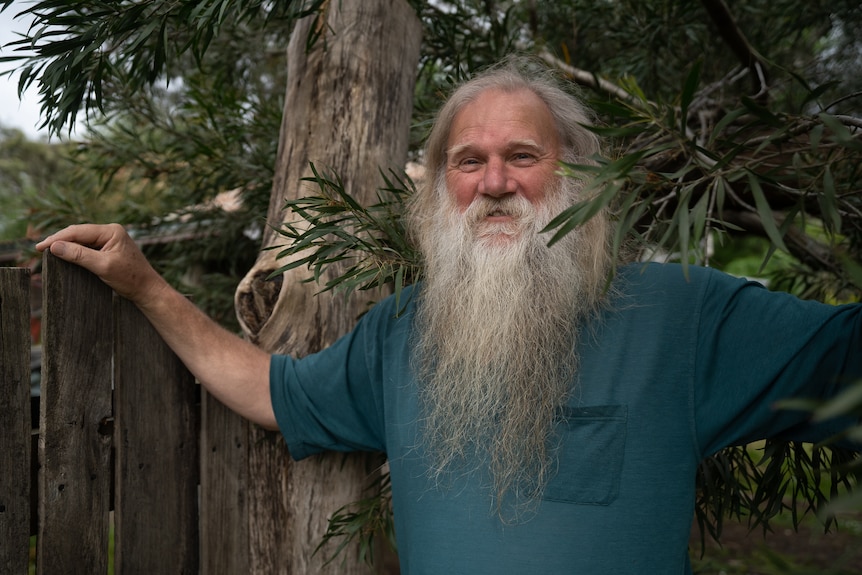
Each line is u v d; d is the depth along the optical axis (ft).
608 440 4.24
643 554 4.15
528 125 4.72
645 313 4.42
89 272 4.58
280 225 5.84
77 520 4.51
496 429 4.46
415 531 4.59
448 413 4.58
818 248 7.77
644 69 8.99
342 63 5.86
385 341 5.06
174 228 10.55
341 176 5.79
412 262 5.24
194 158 9.70
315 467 5.71
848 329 3.89
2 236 13.55
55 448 4.38
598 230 4.68
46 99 4.66
